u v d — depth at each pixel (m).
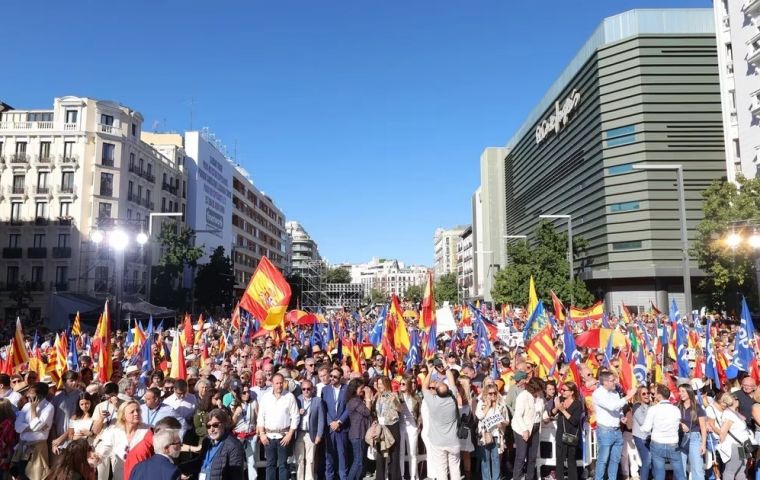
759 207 29.59
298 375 12.07
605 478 9.25
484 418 9.66
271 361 12.73
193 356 16.50
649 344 18.48
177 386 9.25
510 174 97.19
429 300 17.83
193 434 9.00
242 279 95.56
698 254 33.28
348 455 9.93
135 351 18.61
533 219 81.62
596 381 10.71
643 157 53.28
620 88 55.19
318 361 12.41
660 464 8.75
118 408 8.32
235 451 7.21
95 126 54.06
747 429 9.17
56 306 33.53
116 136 55.22
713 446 9.61
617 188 55.00
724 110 44.38
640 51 54.09
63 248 51.88
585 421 10.51
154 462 5.52
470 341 21.41
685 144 53.09
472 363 13.84
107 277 51.91
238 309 25.50
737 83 41.75
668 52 53.97
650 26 54.38
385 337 16.61
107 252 52.00
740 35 41.41
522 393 9.80
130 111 57.59
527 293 46.91
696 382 12.27
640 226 53.28
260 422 9.36
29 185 52.69
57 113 53.44
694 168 52.84
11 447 8.29
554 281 46.22
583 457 10.45
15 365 13.31
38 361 14.27
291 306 102.44
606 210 55.56
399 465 9.85
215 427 7.17
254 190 104.62
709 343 14.65
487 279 106.19
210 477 7.08
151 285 50.69
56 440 8.46
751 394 9.66
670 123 53.38
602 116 56.28
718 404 9.46
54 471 5.32
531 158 82.62
